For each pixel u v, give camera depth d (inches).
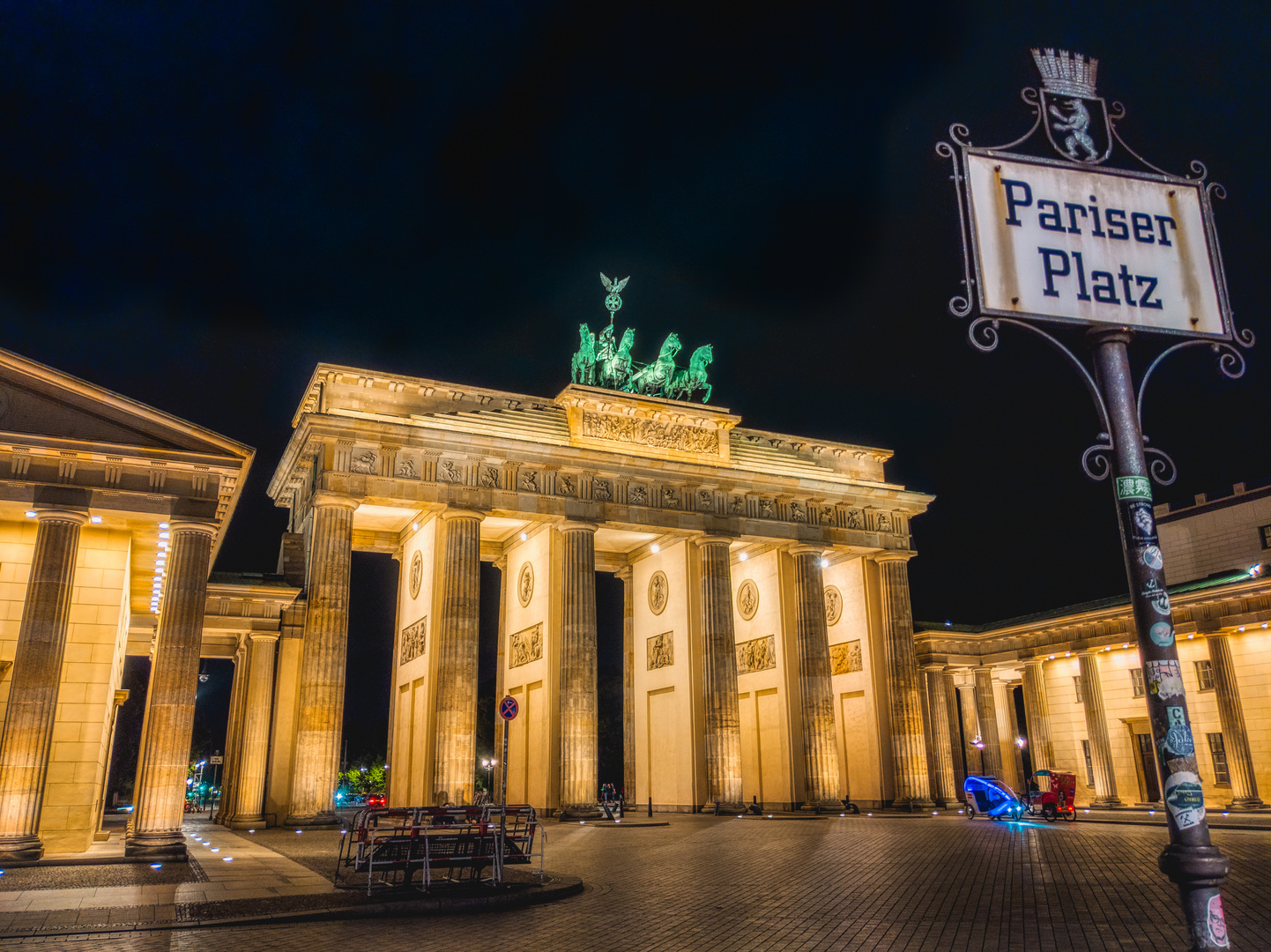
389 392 2527.1
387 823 1063.6
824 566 3292.3
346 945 677.9
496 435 2501.2
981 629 3459.6
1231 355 479.2
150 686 1421.0
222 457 1450.5
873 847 1424.7
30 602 1305.4
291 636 2388.0
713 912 818.2
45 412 1391.5
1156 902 821.2
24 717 1261.1
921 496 3095.5
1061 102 489.4
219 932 734.5
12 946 672.4
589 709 2438.5
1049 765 3164.4
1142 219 480.1
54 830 1419.8
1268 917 736.3
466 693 2303.2
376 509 2541.8
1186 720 407.5
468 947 671.1
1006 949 632.4
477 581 2397.9
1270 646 2522.1
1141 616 424.5
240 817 2231.8
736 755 2625.5
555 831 1937.7
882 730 2938.0
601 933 726.5
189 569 1406.3
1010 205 461.1
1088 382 459.8
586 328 2977.4
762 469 2989.7
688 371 3061.0
